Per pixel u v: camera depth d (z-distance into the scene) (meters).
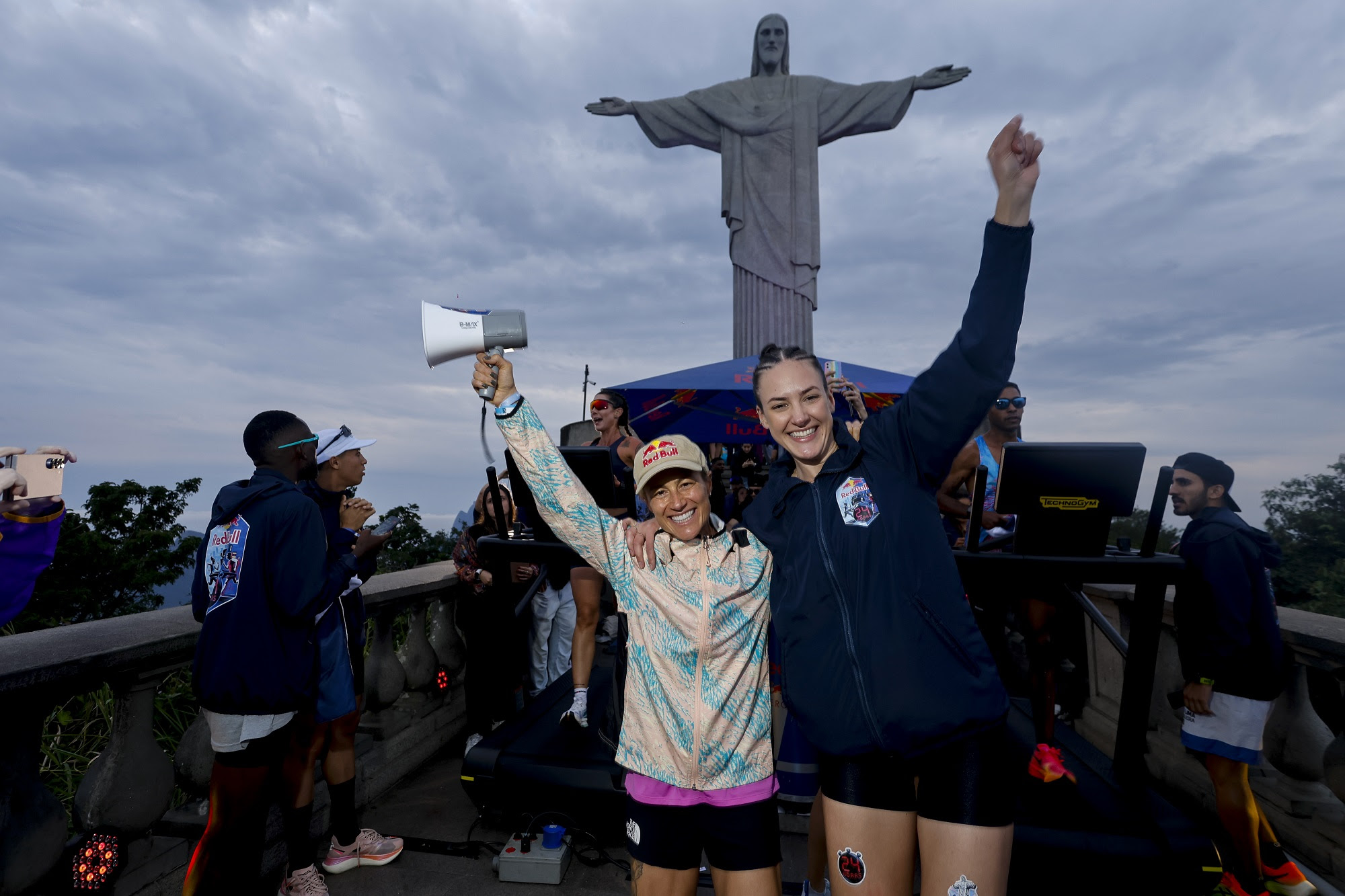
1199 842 2.43
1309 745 2.84
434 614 4.53
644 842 1.70
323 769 2.82
